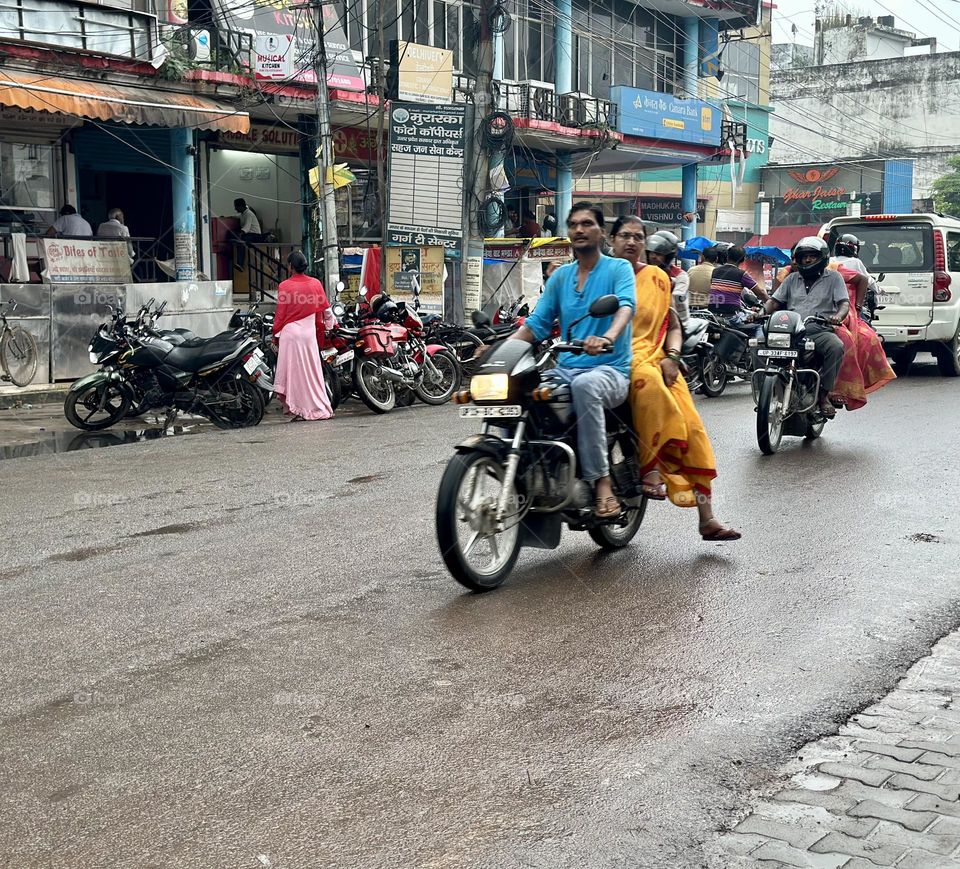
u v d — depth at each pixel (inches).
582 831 117.3
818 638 179.0
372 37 813.9
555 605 195.9
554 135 914.1
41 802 124.3
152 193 756.0
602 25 1045.8
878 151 1913.1
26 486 303.7
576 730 143.0
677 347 228.1
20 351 526.6
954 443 363.6
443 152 703.1
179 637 178.5
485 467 203.8
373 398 472.7
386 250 716.0
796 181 1508.4
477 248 695.1
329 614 190.1
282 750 136.9
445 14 881.5
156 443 382.3
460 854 112.9
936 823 118.6
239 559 224.7
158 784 128.3
